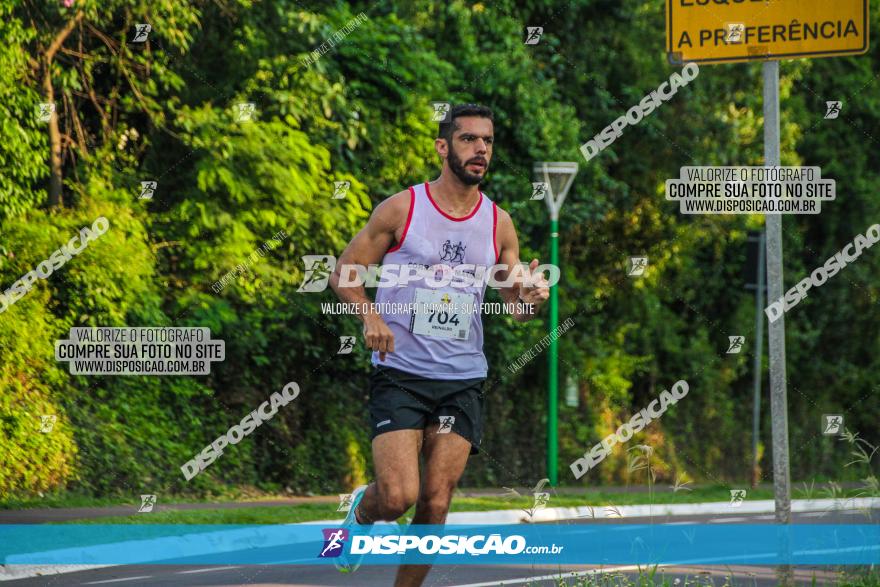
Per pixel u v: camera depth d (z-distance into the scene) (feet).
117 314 78.74
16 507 67.10
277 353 91.30
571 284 115.24
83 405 78.48
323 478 90.53
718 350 132.77
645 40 120.98
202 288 84.58
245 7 85.61
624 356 121.60
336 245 87.15
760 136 128.77
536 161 105.50
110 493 75.97
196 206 82.84
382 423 30.37
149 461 79.77
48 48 78.02
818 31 35.09
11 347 72.59
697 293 131.75
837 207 141.38
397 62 94.53
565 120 109.29
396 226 30.55
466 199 30.86
